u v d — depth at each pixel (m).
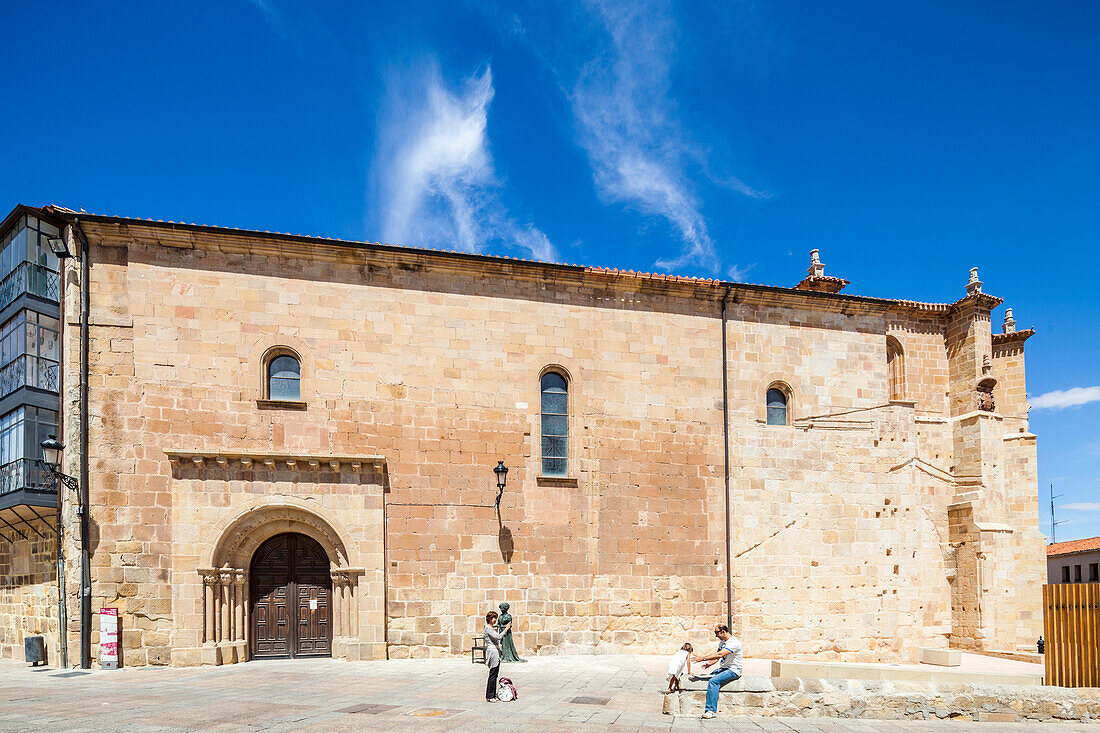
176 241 21.62
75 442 20.22
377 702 15.26
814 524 26.31
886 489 27.28
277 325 22.22
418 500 22.59
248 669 19.62
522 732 12.75
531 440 23.98
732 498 25.69
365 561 21.59
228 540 20.80
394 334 23.17
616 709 14.98
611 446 24.73
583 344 25.02
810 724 14.16
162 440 20.80
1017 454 32.09
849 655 25.80
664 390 25.61
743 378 26.53
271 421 21.75
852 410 27.52
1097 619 15.85
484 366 23.89
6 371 22.14
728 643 15.04
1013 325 34.53
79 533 19.95
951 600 29.70
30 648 20.38
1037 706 15.07
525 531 23.44
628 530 24.42
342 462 21.78
